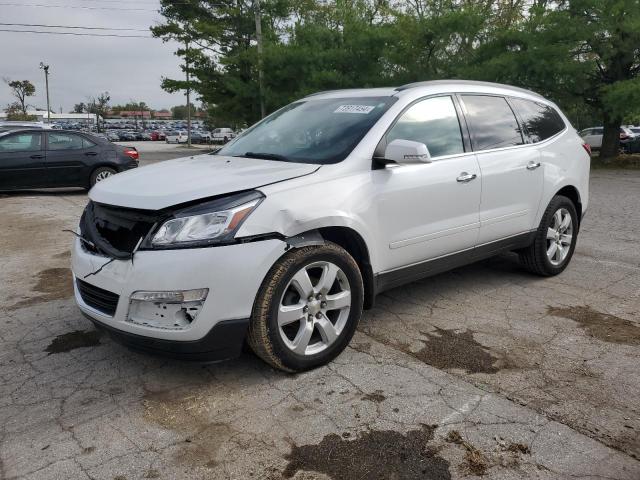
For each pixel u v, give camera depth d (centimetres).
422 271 417
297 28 2427
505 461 257
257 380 335
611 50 1898
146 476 250
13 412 303
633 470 251
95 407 308
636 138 2677
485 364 354
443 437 275
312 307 336
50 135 1180
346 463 257
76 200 1128
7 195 1211
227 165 375
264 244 309
